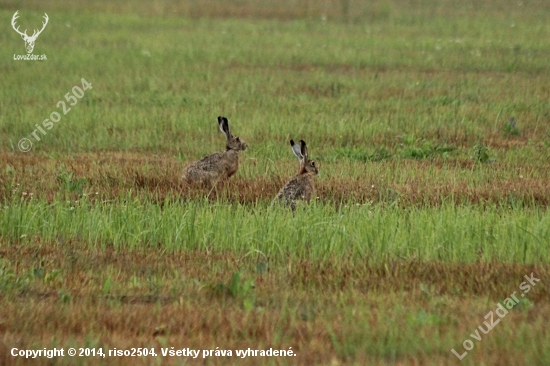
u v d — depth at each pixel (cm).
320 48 10188
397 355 2362
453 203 3947
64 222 3706
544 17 13262
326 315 2692
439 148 5506
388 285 3016
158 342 2467
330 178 4653
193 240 3547
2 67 8806
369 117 6506
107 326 2605
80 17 12738
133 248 3488
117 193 4384
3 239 3581
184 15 13588
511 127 6088
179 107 6956
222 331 2567
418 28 12162
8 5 13475
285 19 13600
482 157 5244
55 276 3066
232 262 3288
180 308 2741
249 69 8931
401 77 8388
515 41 10588
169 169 4850
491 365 2291
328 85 8031
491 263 3241
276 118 6344
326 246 3403
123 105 7038
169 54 9762
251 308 2717
